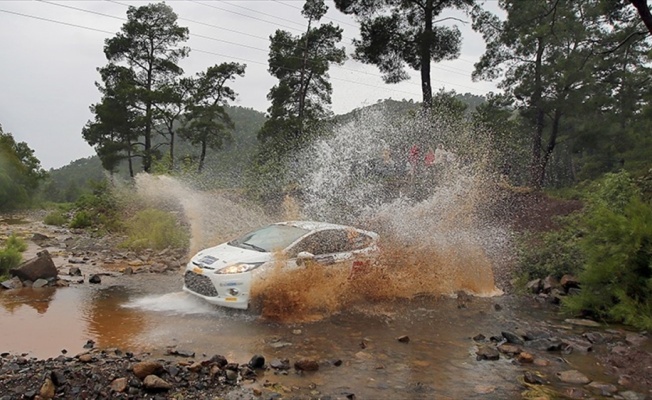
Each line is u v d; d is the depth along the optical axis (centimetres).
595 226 1013
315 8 4050
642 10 1343
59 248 1509
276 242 879
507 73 3297
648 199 1291
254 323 754
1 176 3794
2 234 1892
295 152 2491
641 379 596
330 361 604
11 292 895
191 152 5588
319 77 4219
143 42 4706
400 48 2722
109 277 1061
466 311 893
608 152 4012
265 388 516
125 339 653
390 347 674
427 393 528
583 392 541
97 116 4619
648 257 880
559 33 2814
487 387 549
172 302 854
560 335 770
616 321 873
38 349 605
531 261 1192
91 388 479
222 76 5081
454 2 2670
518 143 3158
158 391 488
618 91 3797
